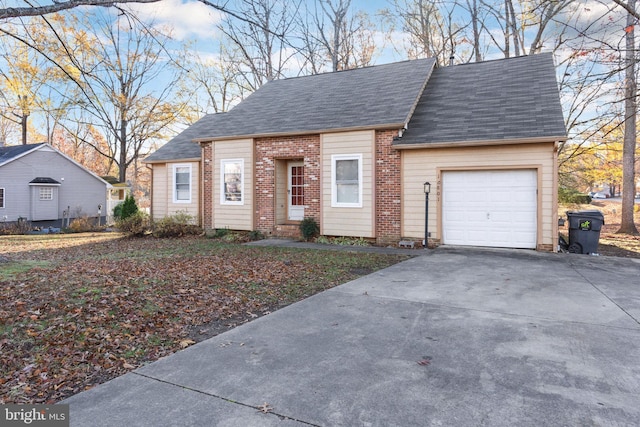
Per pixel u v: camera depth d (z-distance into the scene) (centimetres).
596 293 586
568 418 255
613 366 335
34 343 392
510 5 1912
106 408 274
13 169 2311
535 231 1016
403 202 1141
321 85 1582
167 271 749
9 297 525
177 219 1507
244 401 281
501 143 994
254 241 1279
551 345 383
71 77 651
